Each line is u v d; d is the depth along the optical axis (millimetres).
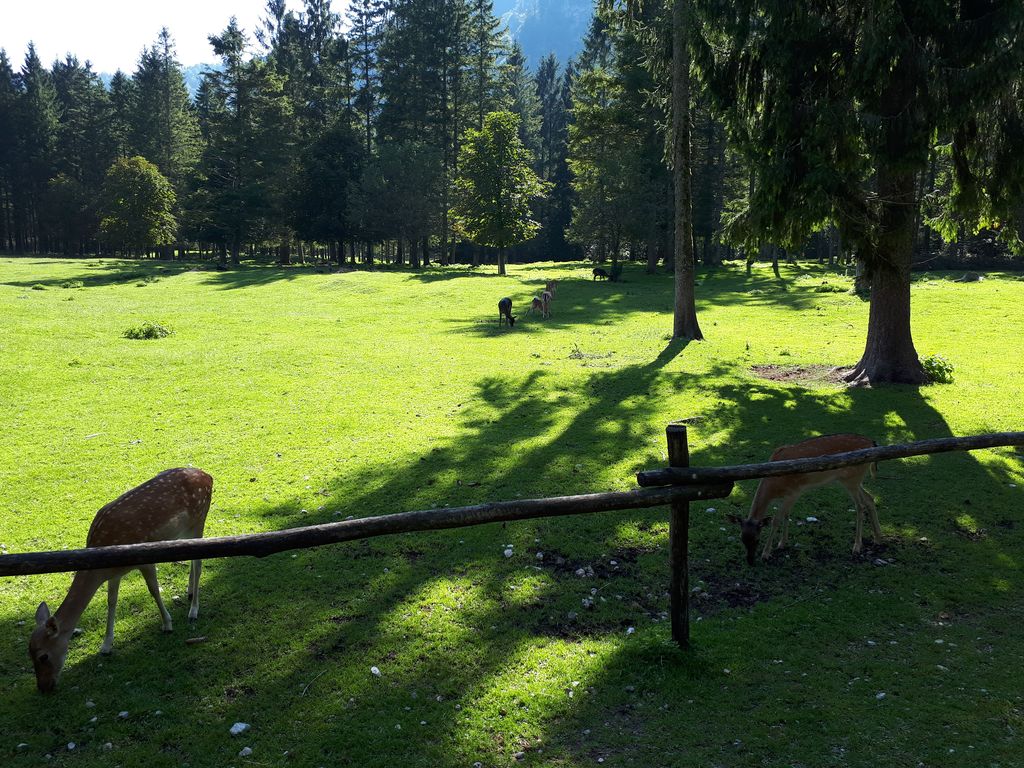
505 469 11258
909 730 4992
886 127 14469
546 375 18438
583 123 54844
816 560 8031
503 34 79688
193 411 15117
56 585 7648
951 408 14172
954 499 9688
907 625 6578
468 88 78438
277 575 7805
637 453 11945
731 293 38812
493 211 56562
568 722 5227
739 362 19859
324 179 70000
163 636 6566
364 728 5199
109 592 6199
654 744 4945
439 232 70562
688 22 17141
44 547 8453
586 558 8156
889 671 5766
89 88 96062
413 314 31906
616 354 21438
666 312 31609
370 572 7852
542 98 111312
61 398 16094
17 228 93312
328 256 95562
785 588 7387
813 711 5238
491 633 6535
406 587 7480
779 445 12195
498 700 5504
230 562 8172
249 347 22266
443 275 55062
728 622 6633
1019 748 4770
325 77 88438
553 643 6324
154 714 5418
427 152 67938
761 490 7828
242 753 4938
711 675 5727
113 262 68812
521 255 92250
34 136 89812
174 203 82812
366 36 85000
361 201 66000
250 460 11945
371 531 4691
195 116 100250
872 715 5176
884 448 6223
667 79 23594
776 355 20797
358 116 84812
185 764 4859
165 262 72688
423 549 8445
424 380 18047
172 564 8180
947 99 14039
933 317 26172
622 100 53156
